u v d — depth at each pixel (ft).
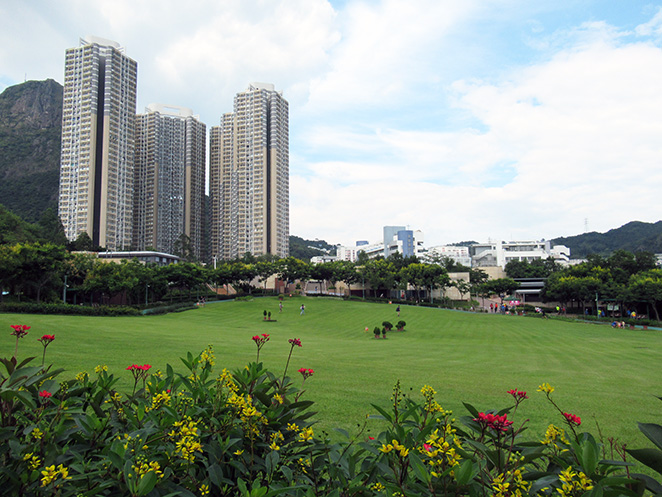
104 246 350.84
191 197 520.42
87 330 75.41
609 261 231.91
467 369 52.95
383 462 9.55
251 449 10.34
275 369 45.19
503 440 9.91
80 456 9.29
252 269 254.06
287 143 495.00
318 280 302.25
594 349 83.66
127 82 377.91
